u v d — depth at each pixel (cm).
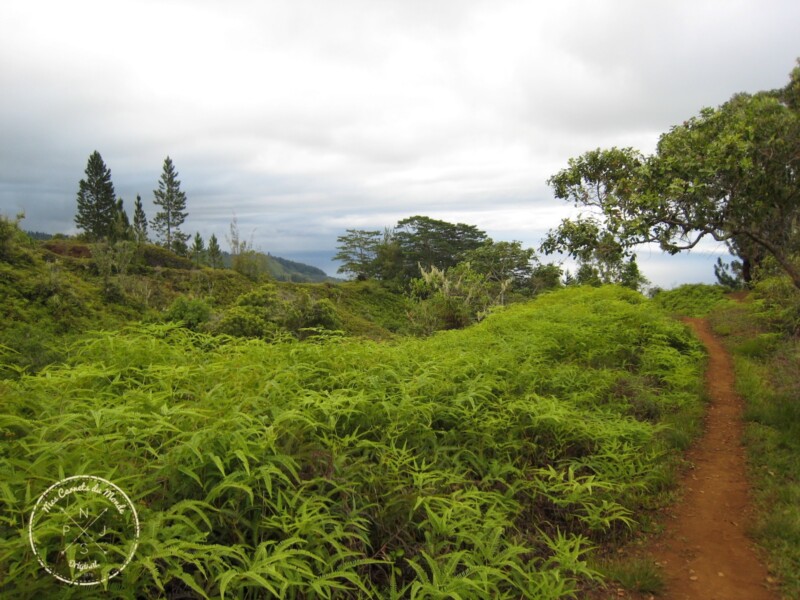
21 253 2222
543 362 765
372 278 6238
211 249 5134
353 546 296
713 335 1279
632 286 2431
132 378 416
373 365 544
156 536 228
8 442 283
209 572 245
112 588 208
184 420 309
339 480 321
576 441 511
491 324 1080
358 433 412
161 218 7431
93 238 4506
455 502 321
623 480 467
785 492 442
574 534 396
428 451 426
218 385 348
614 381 729
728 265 2503
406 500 327
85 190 5944
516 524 389
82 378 386
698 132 621
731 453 557
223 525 264
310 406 396
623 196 663
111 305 2227
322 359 529
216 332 1293
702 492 473
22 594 198
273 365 493
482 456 436
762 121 600
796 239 661
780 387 729
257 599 247
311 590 235
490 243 3538
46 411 306
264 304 1486
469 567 281
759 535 390
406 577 301
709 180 579
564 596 320
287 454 317
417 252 6341
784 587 331
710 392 781
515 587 310
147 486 264
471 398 485
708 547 384
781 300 1145
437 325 1623
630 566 352
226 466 279
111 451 268
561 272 3155
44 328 1642
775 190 589
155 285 3128
